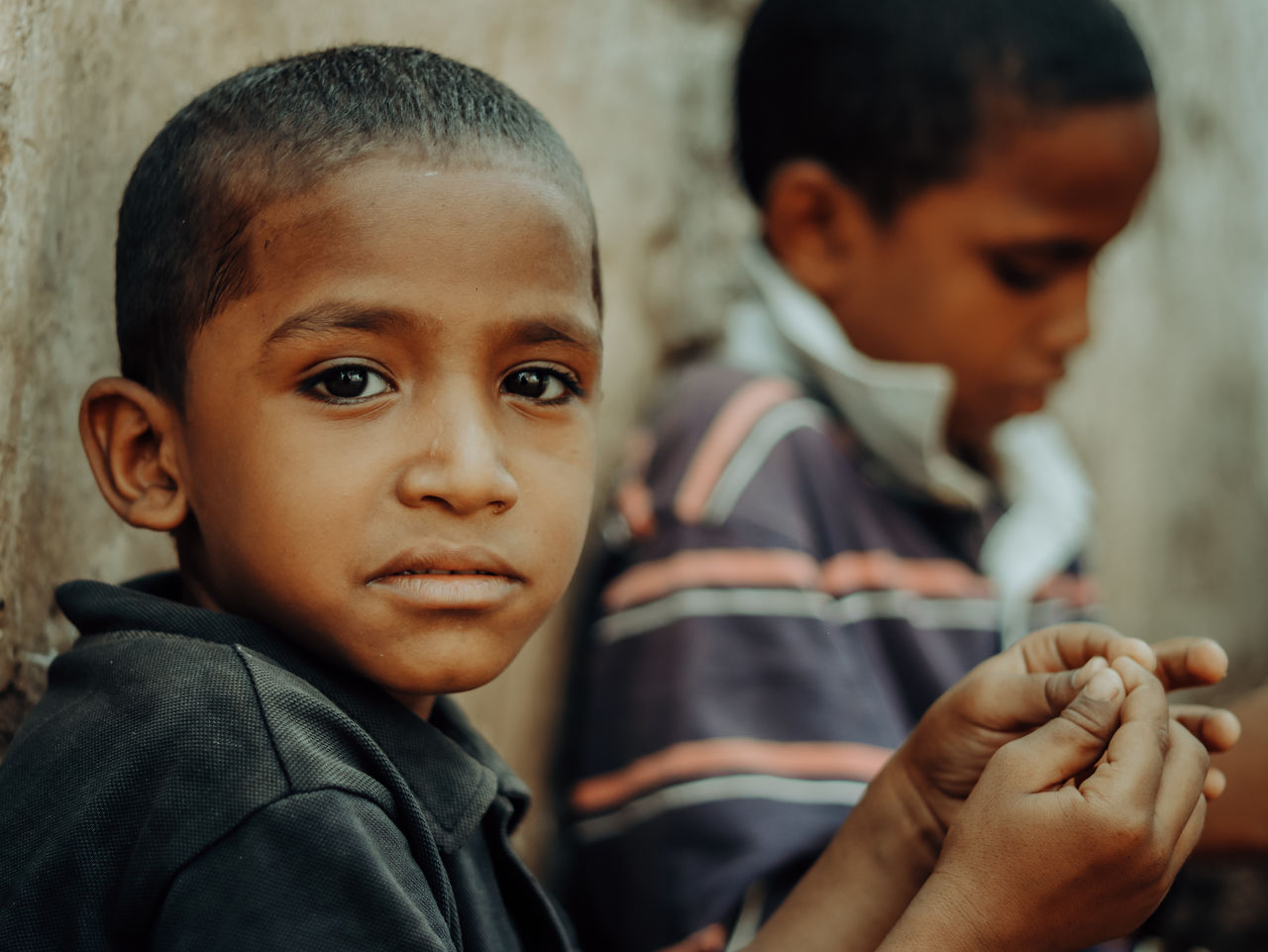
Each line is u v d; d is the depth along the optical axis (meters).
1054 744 0.82
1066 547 1.74
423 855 0.74
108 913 0.68
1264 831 1.32
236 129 0.80
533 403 0.81
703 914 1.22
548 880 1.62
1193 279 2.73
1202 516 2.73
